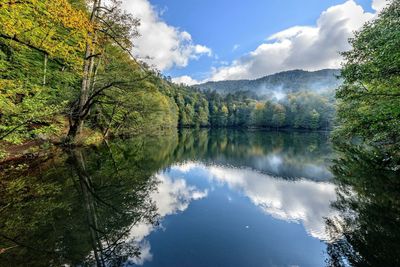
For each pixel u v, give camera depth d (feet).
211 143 132.67
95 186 33.60
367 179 42.57
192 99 414.41
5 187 30.25
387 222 25.08
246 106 401.70
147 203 30.04
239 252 19.42
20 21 35.22
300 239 21.99
